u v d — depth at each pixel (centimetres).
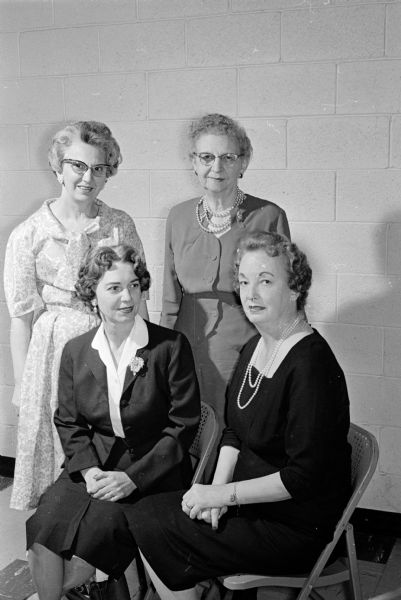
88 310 254
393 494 307
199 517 201
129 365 225
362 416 307
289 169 299
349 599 257
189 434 226
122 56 315
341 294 301
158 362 226
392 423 303
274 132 298
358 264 297
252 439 205
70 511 214
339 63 284
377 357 300
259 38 293
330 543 198
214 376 268
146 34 309
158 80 312
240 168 260
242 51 296
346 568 209
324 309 305
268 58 293
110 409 225
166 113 313
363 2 277
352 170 290
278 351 205
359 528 312
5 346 357
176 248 271
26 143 338
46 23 325
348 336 303
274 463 204
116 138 323
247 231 261
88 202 258
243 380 215
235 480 212
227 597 219
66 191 256
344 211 295
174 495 215
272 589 266
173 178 318
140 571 251
